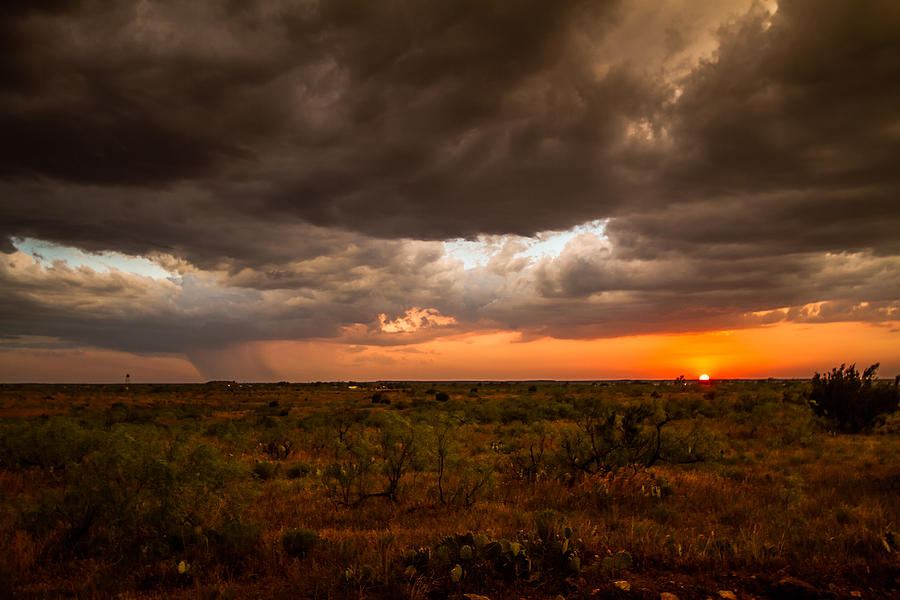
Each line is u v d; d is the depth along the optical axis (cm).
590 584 535
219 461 745
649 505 916
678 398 3656
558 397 5012
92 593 540
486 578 545
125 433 783
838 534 685
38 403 5709
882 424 2105
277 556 640
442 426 1078
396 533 727
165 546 658
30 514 749
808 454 1505
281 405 5738
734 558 596
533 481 1127
